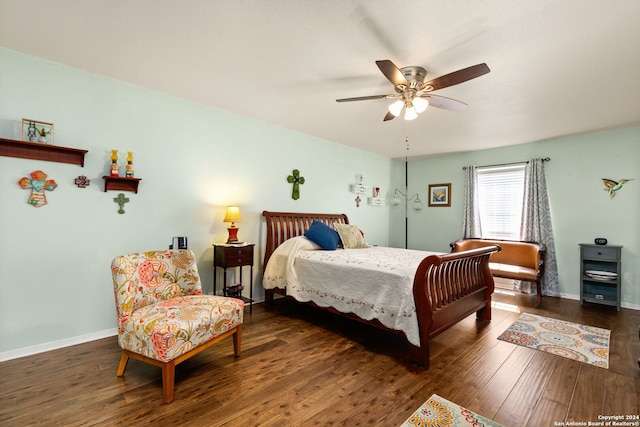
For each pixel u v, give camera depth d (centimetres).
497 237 496
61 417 163
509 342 273
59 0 169
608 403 183
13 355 228
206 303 221
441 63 227
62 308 249
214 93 300
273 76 259
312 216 443
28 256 234
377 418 167
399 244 620
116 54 230
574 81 253
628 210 386
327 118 368
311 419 166
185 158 319
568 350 256
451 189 553
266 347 258
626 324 321
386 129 407
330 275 303
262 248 392
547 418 169
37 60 235
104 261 269
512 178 482
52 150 241
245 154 370
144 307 213
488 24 181
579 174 420
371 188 565
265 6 171
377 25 185
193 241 327
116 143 274
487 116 344
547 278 435
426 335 225
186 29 196
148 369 216
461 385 202
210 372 214
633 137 382
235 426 160
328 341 273
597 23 177
